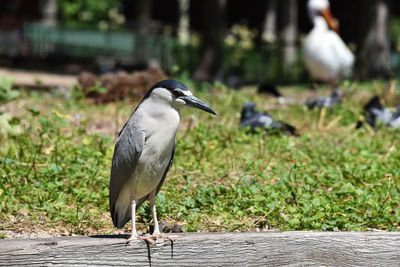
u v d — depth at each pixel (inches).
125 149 276.5
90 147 475.8
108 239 276.5
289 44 1541.6
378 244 293.6
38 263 263.1
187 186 394.3
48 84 1048.8
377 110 654.5
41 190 378.0
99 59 1643.7
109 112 656.4
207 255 279.7
